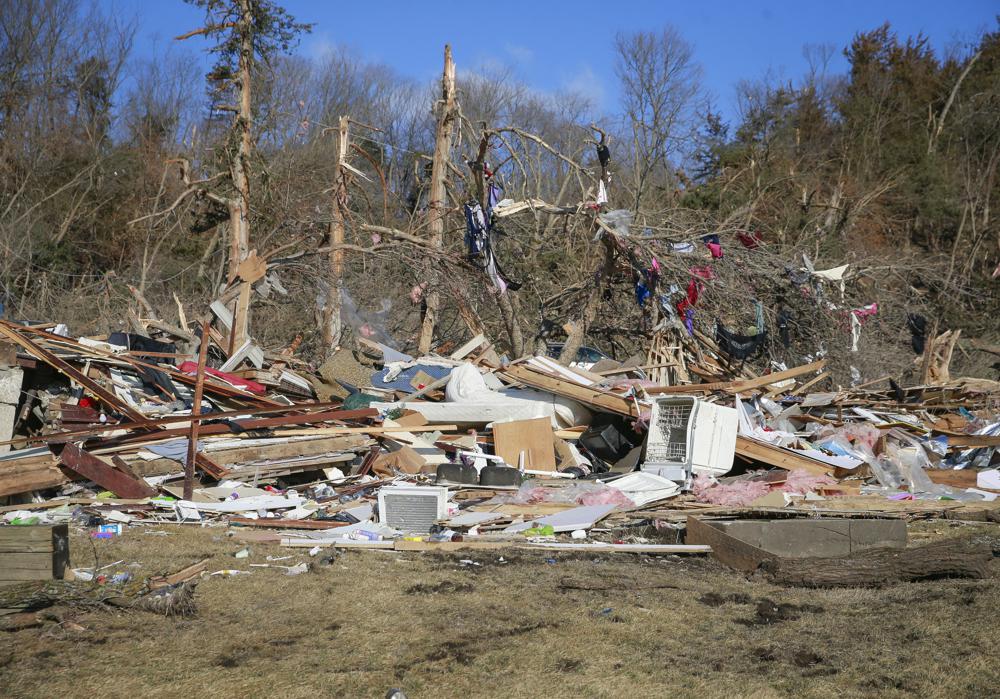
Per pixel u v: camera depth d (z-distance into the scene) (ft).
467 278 65.51
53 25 113.29
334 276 64.44
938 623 21.03
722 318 66.33
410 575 24.56
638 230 65.00
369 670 17.57
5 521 29.30
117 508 31.45
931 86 156.87
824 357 69.41
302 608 21.36
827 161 136.77
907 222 129.18
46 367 40.14
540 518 31.73
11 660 17.69
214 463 35.40
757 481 38.09
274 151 103.09
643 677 17.56
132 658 17.93
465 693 16.65
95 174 110.63
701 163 135.03
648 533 30.48
